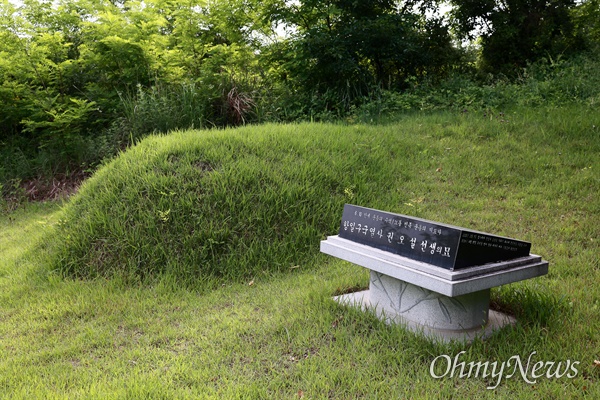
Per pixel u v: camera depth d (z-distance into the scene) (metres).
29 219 9.66
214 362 4.03
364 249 4.68
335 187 7.93
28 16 13.34
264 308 5.19
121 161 7.90
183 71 13.27
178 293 5.89
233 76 13.18
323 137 9.27
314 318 4.63
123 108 11.88
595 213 6.90
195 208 6.94
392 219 4.51
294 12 14.33
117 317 5.26
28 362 4.35
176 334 4.70
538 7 16.47
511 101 12.16
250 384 3.63
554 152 8.97
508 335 3.99
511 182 8.24
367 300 5.03
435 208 7.62
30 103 12.00
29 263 6.92
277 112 12.84
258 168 7.64
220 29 14.88
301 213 7.14
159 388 3.61
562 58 15.95
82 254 6.70
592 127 9.58
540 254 5.93
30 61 11.71
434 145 9.79
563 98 11.79
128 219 6.87
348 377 3.67
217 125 12.00
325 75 14.02
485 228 6.80
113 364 4.17
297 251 6.71
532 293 4.70
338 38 13.48
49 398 3.59
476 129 10.33
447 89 13.55
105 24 12.23
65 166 11.56
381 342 4.13
